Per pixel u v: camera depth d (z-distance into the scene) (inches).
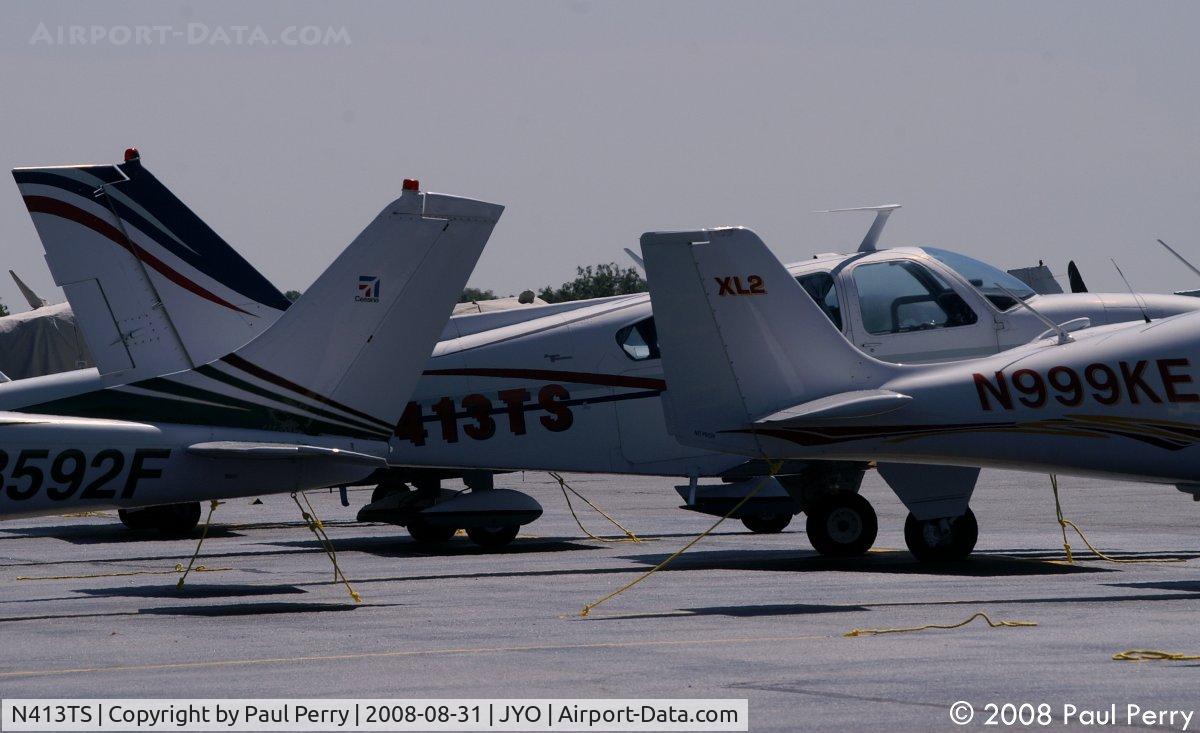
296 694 758.5
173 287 1685.5
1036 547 1642.5
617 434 1578.5
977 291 1530.5
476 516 1681.8
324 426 1195.3
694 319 1267.2
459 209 1222.9
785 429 1279.5
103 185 1507.1
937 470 1412.4
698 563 1483.8
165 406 1162.6
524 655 877.8
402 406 1219.2
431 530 1803.6
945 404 1280.8
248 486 1167.6
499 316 1621.6
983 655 863.7
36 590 1301.7
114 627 1029.8
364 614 1093.8
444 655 880.3
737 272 1264.8
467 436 1561.3
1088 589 1214.3
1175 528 1921.8
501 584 1304.1
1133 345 1274.6
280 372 1186.0
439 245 1218.0
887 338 1496.1
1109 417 1264.8
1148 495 2628.0
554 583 1306.6
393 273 1206.9
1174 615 1046.4
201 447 1121.4
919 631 968.9
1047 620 1020.5
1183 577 1309.1
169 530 2034.9
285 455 1128.8
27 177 1494.8
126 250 1517.0
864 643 916.6
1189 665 824.9
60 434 1116.5
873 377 1293.1
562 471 1581.0
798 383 1282.0
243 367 1181.1
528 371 1574.8
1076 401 1269.7
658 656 869.2
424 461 1557.6
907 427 1283.2
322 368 1193.4
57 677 817.5
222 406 1174.3
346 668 836.0
